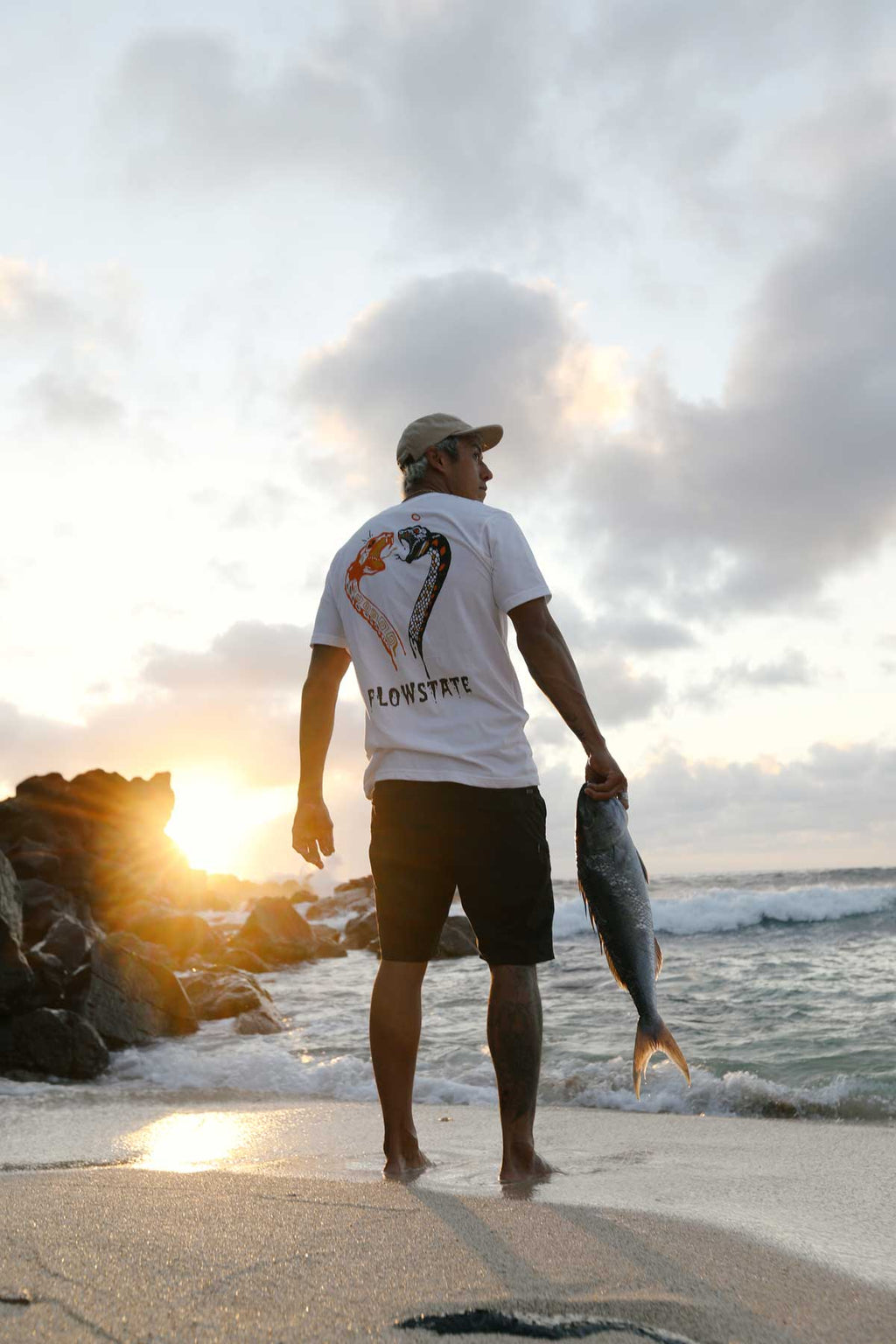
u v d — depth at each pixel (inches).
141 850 990.4
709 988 379.9
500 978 106.4
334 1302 55.0
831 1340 53.6
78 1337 49.6
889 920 644.1
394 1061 110.7
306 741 120.6
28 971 306.5
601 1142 153.0
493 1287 58.1
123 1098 231.5
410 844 108.0
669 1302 57.6
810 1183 109.0
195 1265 60.3
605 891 105.3
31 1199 78.2
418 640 108.9
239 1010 398.0
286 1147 150.4
